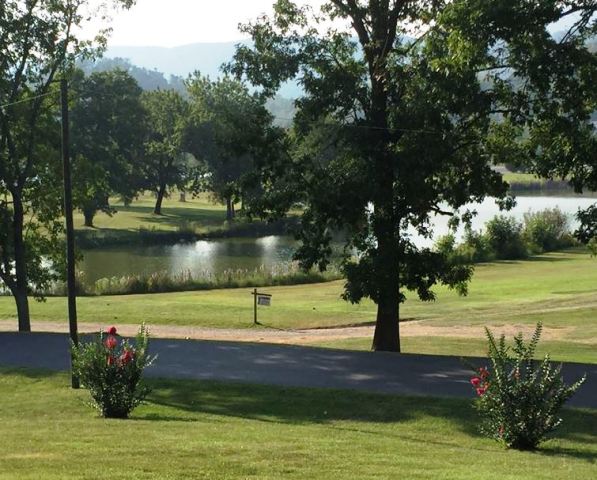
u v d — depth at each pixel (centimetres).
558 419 1198
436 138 1927
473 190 2183
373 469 838
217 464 827
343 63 2259
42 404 1452
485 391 1116
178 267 5616
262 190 2291
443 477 800
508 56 1744
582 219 1884
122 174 8844
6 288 4194
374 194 2005
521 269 4878
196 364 1833
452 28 1667
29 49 2736
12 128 2800
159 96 10319
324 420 1315
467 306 3425
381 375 1661
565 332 2662
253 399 1466
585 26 1691
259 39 2234
